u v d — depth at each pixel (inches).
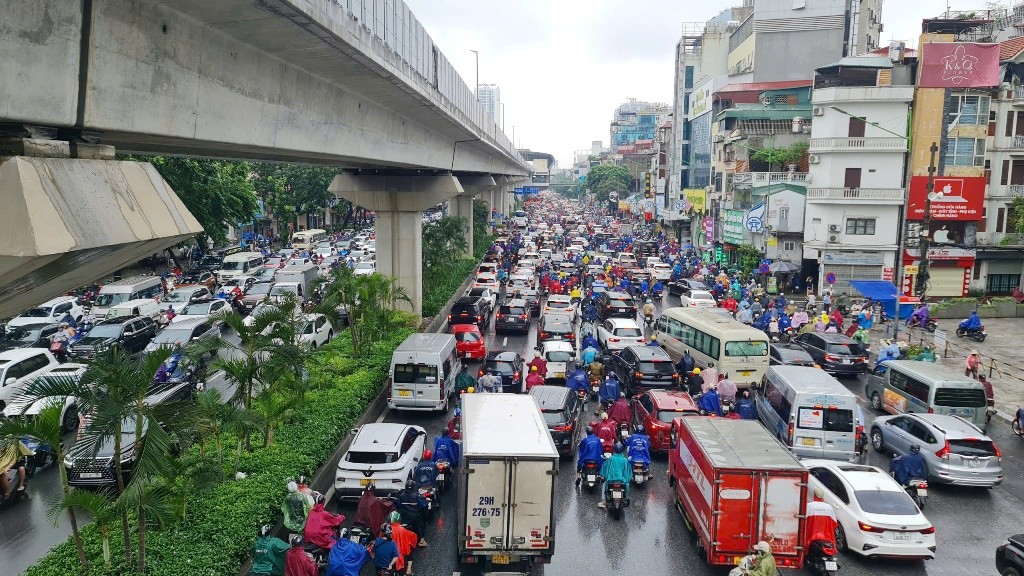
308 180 3009.4
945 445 680.4
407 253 1430.9
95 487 656.4
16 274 301.0
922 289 1332.4
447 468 653.3
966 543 580.4
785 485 491.5
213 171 1850.4
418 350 858.1
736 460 504.7
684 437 595.2
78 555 454.9
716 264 2172.7
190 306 1357.0
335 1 536.1
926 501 652.7
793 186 1900.8
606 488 625.0
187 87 464.1
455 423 730.8
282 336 753.0
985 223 1763.0
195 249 2349.9
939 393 826.2
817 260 1863.9
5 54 300.4
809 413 708.7
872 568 535.8
